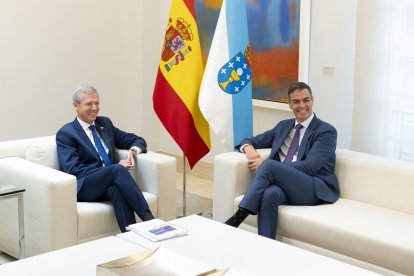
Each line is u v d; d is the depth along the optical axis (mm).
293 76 5082
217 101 4398
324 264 2730
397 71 4457
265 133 4352
